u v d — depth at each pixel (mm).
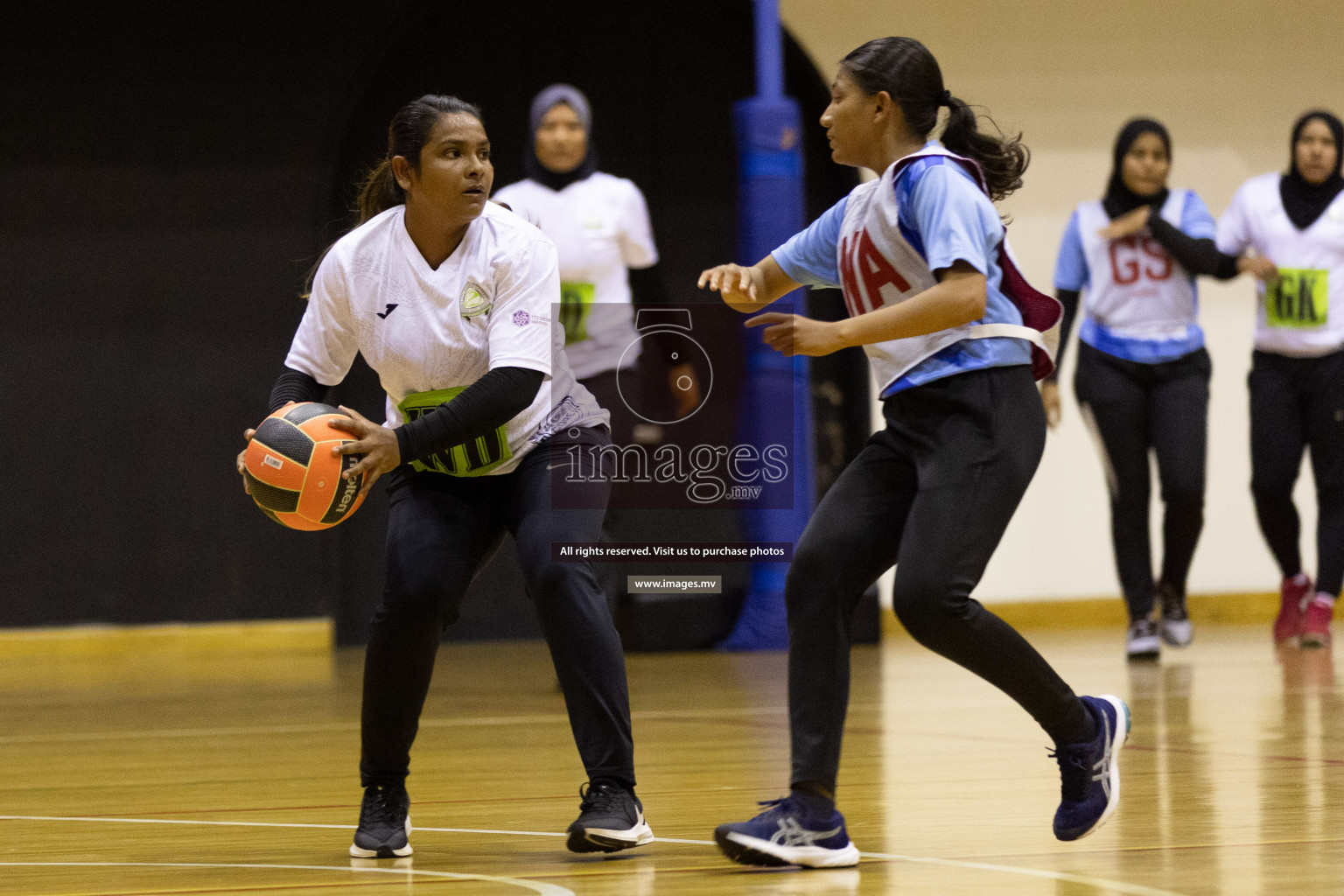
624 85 26266
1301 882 6473
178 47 25125
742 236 21219
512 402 7531
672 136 26391
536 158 17188
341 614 25906
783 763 10883
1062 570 26094
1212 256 18234
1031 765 10547
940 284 6801
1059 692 7227
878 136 7422
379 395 25094
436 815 8945
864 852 7430
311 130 25469
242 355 25406
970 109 7500
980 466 7023
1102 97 26422
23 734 14047
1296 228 19344
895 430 7328
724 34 26469
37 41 24828
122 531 25078
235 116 25281
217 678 20078
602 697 7594
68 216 24984
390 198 8086
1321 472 19656
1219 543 26359
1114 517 18781
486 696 16984
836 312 26438
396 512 7906
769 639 22766
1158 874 6711
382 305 7816
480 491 8023
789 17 25766
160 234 25188
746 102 21141
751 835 6859
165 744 13008
